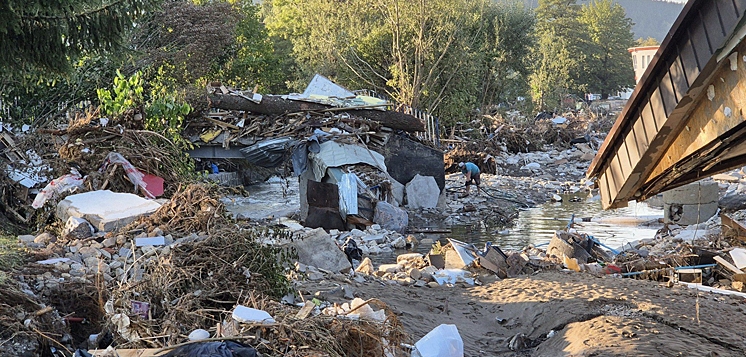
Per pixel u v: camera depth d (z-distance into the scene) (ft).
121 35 43.98
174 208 38.47
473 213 85.20
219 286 29.71
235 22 131.85
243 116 84.74
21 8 38.55
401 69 136.87
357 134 81.76
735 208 72.23
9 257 30.66
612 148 29.78
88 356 22.97
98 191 44.45
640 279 45.52
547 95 213.66
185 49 115.44
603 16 389.39
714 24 21.94
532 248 55.31
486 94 171.12
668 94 24.93
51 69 42.70
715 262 47.93
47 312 26.18
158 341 24.84
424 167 86.94
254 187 112.57
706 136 24.84
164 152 53.57
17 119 85.76
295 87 159.74
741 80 22.40
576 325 32.24
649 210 85.30
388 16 142.41
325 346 23.91
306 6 159.02
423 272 44.57
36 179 56.29
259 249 32.07
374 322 25.89
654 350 27.81
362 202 74.90
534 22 181.06
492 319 36.37
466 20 148.36
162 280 28.66
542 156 143.64
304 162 78.13
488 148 137.80
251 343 23.79
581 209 89.66
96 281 28.81
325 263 42.88
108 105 60.39
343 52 148.05
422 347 26.61
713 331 31.58
